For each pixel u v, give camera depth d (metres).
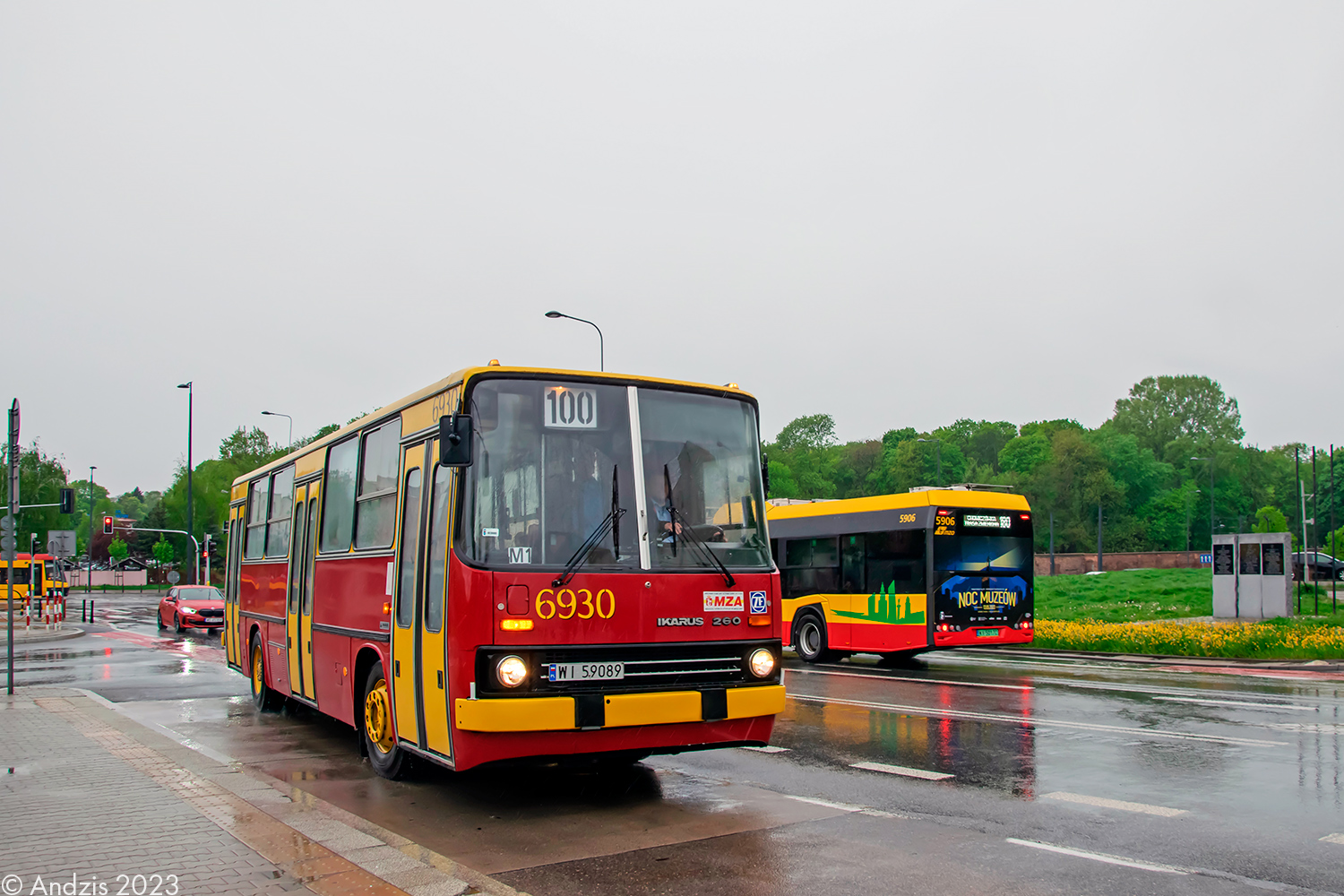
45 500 96.50
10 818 7.23
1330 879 6.16
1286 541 31.94
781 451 131.38
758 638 8.16
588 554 7.65
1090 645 23.81
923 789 8.73
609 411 8.11
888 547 20.86
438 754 7.73
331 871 5.98
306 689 11.69
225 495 99.00
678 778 9.34
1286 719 12.45
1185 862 6.52
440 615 7.74
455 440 7.36
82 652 24.94
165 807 7.58
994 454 130.50
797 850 6.88
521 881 6.27
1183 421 126.88
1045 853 6.75
